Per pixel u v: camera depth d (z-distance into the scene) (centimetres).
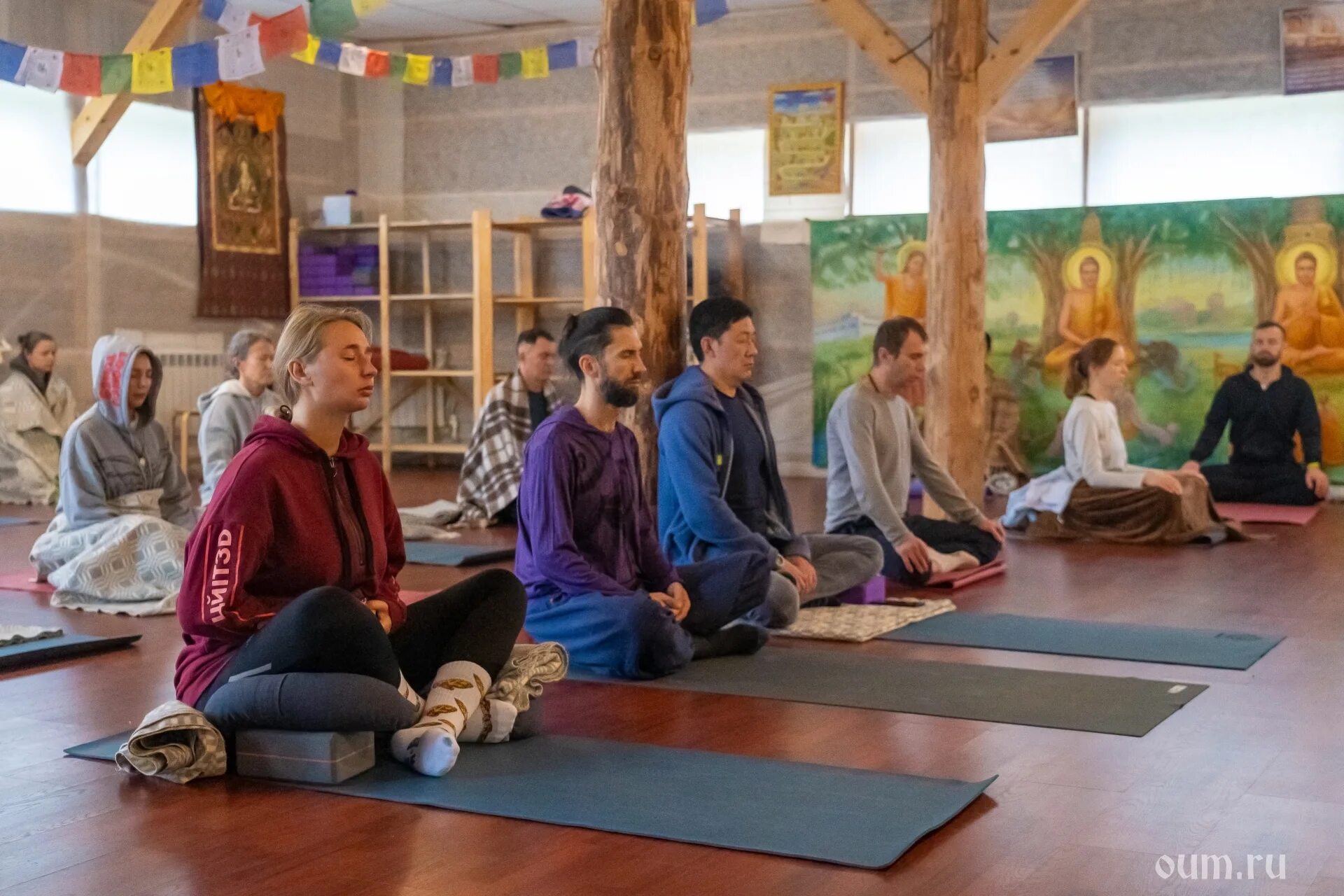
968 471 743
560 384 812
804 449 1086
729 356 439
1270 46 954
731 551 425
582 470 382
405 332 1199
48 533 533
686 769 294
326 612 275
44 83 609
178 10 802
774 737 324
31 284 959
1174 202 957
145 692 376
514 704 314
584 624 381
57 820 264
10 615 493
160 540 510
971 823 261
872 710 350
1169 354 963
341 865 238
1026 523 724
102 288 1000
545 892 225
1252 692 372
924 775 293
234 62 604
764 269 1088
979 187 740
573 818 260
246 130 1095
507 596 317
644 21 465
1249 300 942
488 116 1173
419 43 1180
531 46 1147
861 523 537
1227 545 688
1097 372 716
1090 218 977
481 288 1052
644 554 397
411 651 313
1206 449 882
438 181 1191
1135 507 695
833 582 491
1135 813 267
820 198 1070
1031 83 1005
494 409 780
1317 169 949
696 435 428
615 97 468
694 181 1110
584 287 1054
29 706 360
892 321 530
